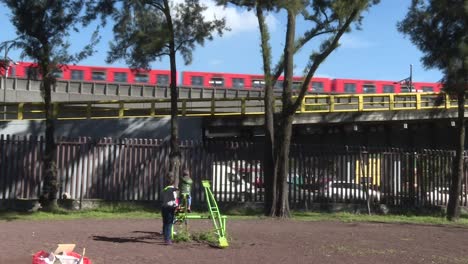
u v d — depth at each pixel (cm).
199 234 1233
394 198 2228
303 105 2897
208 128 2725
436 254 1109
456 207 2022
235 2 1797
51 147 1945
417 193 2262
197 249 1089
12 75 3838
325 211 2122
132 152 2073
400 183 2247
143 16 1934
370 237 1366
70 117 2727
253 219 1772
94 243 1127
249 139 2800
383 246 1203
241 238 1271
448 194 2297
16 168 1991
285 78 1905
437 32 1903
